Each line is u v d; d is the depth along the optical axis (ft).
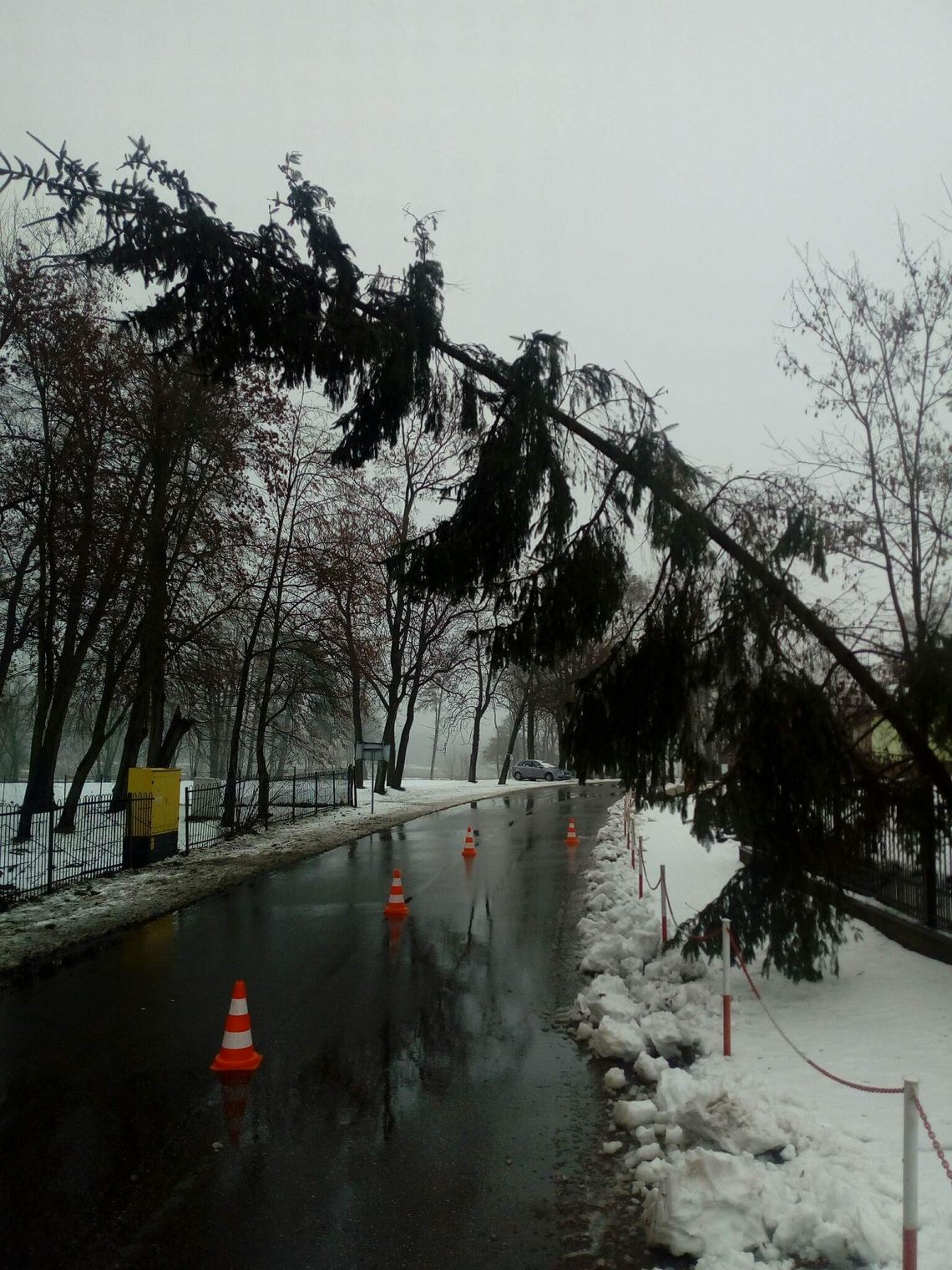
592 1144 18.15
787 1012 25.27
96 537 70.69
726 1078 20.49
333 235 28.25
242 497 77.92
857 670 26.53
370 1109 20.08
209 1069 22.70
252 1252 14.20
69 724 132.16
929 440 28.37
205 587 80.79
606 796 143.95
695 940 27.12
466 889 51.98
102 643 85.61
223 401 74.79
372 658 105.70
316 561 85.76
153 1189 16.35
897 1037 22.30
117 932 40.19
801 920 25.61
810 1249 13.44
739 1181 14.52
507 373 28.91
